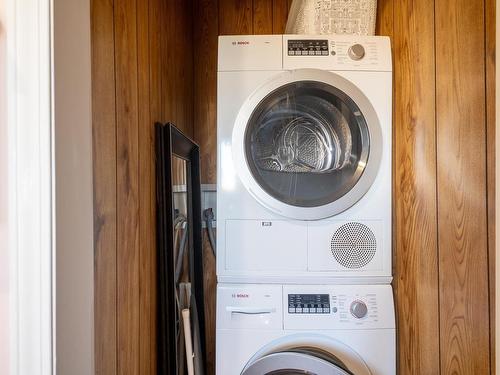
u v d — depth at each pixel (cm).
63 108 54
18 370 52
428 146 106
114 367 75
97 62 68
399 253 125
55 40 53
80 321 57
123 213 81
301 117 129
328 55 125
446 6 96
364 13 134
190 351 127
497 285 69
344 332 119
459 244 92
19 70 52
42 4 52
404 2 119
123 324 80
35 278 52
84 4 59
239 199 125
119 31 80
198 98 186
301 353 114
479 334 85
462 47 90
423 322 109
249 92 125
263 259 124
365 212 124
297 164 128
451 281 95
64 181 54
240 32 185
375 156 124
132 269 86
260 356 120
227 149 125
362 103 123
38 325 52
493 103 79
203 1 185
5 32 53
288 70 124
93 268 64
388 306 121
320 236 124
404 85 120
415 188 113
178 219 131
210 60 186
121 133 80
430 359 105
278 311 121
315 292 123
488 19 80
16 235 53
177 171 131
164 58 126
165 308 105
